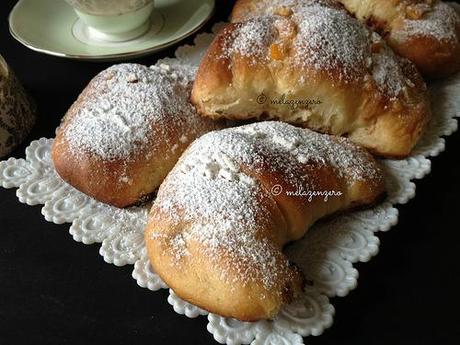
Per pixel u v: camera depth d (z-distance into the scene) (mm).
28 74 279
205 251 170
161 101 221
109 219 204
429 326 173
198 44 285
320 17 228
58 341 172
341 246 191
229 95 220
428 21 258
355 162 204
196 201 181
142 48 274
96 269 192
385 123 220
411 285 184
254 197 182
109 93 224
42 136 243
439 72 259
